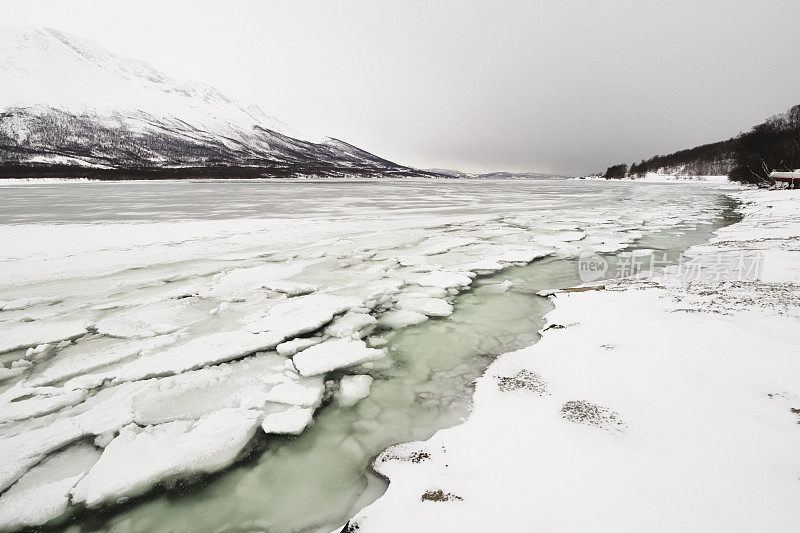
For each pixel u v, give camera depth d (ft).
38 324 18.86
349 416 12.41
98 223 47.09
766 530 6.38
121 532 8.63
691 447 8.70
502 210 67.87
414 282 25.53
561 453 9.19
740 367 11.68
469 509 7.85
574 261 30.73
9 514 9.00
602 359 13.56
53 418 12.17
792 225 37.42
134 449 10.84
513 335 17.80
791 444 8.30
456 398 13.10
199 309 20.83
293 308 20.80
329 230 44.50
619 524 6.92
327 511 9.00
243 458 10.66
